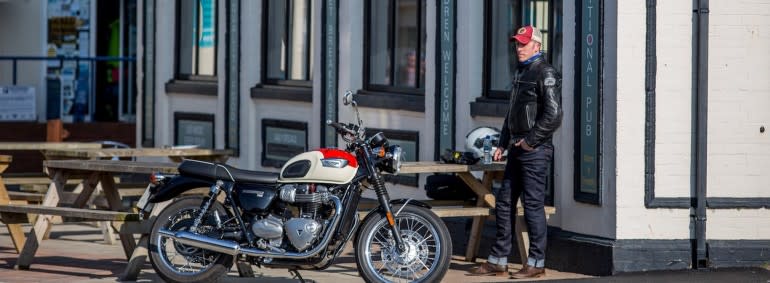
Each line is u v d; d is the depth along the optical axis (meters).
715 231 16.05
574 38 16.23
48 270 16.56
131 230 15.56
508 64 17.80
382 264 14.84
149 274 16.08
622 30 15.56
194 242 14.55
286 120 22.16
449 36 18.17
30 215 18.00
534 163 15.41
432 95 18.53
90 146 20.64
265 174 14.73
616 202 15.75
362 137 14.60
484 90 17.89
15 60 30.11
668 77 15.73
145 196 15.81
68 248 18.80
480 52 17.91
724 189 16.02
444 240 14.33
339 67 20.55
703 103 15.77
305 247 14.33
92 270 16.56
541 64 15.29
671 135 15.80
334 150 14.56
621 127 15.65
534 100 15.29
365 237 14.44
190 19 25.23
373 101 19.81
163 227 14.90
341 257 17.62
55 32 31.17
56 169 17.25
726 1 15.85
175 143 25.41
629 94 15.65
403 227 16.27
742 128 15.98
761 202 16.03
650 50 15.64
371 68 20.36
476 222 17.23
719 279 15.39
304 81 21.95
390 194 19.58
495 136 16.33
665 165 15.82
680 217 15.90
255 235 14.54
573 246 16.27
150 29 26.02
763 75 15.96
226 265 14.69
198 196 15.09
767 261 16.03
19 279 15.73
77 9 31.22
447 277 15.88
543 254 15.79
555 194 16.77
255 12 22.84
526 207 15.65
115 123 29.44
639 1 15.59
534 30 15.34
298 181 14.49
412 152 19.09
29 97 29.86
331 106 20.72
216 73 24.39
